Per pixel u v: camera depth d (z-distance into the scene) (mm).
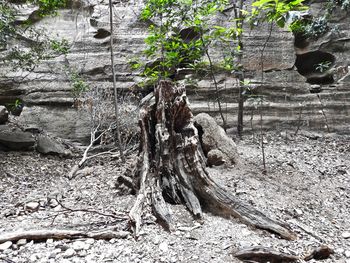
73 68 7422
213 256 2781
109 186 4645
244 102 7277
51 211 3902
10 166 5691
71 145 6785
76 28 8156
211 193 3527
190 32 7270
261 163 5086
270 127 7152
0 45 6145
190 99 7391
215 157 4637
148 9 5605
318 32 7789
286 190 4238
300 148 6160
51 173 5531
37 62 6863
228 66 5668
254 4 3615
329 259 2963
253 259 2775
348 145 6438
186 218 3379
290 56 7770
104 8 8281
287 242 3113
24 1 7770
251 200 3787
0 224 3490
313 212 3842
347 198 4285
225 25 7598
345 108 7383
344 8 7793
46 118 7168
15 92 7484
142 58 7676
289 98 7465
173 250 2854
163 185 3734
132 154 6242
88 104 6469
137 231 3070
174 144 3803
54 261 2707
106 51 7863
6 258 2750
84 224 3408
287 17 3609
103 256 2764
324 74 8047
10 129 6738
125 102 7062
